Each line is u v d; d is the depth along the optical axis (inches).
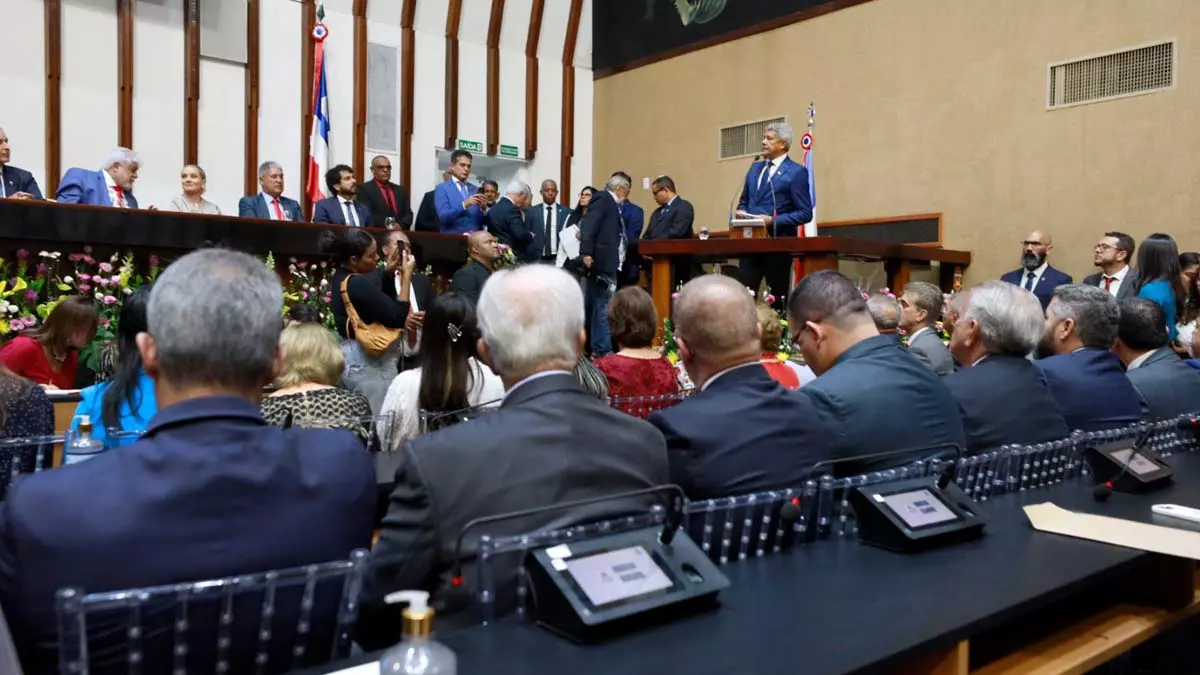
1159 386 115.3
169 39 319.6
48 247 191.8
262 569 45.6
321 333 98.4
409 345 170.6
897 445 79.1
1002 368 92.9
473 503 53.2
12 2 291.0
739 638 45.6
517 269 63.5
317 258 225.9
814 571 56.9
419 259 242.1
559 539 48.4
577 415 57.7
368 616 53.6
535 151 408.2
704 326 71.5
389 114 371.2
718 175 373.4
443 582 53.3
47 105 296.5
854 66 329.4
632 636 45.7
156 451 45.5
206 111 328.5
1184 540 64.2
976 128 297.3
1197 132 251.8
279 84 344.5
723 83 371.9
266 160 341.7
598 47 424.5
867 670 42.9
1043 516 69.1
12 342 153.9
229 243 210.8
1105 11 269.3
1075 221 275.4
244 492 46.0
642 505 57.2
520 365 60.2
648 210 401.7
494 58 395.9
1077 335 108.6
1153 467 81.7
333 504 48.8
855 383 80.1
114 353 117.4
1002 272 290.7
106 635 41.4
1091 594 71.4
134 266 199.6
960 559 59.6
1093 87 271.9
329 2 355.3
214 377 49.0
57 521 42.8
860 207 328.8
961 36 301.0
